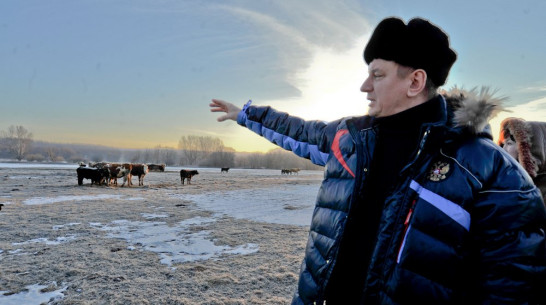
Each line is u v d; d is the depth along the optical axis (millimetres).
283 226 8992
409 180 1249
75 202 13148
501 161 1152
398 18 1308
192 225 8953
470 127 1190
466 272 1169
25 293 4266
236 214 10984
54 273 4953
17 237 7211
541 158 2154
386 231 1259
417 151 1248
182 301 4055
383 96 1348
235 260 5773
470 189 1138
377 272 1259
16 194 15273
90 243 6805
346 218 1423
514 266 1070
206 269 5238
